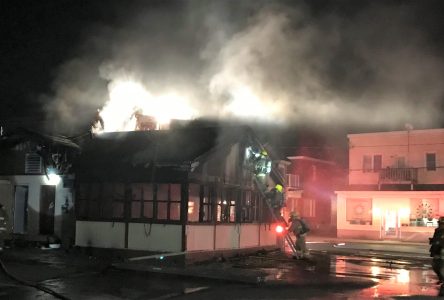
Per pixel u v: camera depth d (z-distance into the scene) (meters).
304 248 16.78
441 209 31.23
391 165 33.56
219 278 11.56
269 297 9.80
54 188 17.77
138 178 15.19
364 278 12.75
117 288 10.60
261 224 18.80
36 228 17.77
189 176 14.52
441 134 32.06
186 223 14.52
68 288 10.51
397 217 32.50
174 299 9.54
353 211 34.12
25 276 11.75
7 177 18.45
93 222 15.87
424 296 10.16
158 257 14.39
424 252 21.92
